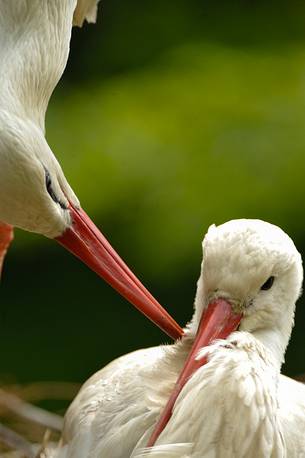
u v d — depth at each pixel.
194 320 6.88
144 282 11.71
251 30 12.64
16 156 6.86
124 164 11.44
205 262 6.62
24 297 12.14
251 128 11.67
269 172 11.47
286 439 6.85
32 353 12.06
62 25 7.29
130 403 6.82
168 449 6.34
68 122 11.72
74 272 12.15
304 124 11.66
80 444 6.93
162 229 11.33
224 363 6.38
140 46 12.68
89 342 12.11
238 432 6.34
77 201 7.35
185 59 12.34
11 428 9.48
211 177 11.45
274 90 11.95
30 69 7.10
